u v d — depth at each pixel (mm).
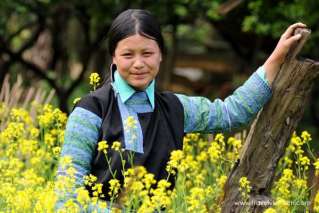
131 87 4094
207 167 5469
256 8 7949
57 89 10711
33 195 4281
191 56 16453
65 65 13133
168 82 13438
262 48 10656
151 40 4039
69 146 4035
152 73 4070
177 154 3914
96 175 4082
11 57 10875
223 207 4355
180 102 4211
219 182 4820
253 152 4297
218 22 10148
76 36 14133
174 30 10492
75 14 10891
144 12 4094
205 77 17062
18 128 5223
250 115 4230
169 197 4211
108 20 10008
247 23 8070
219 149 5203
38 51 13656
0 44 10703
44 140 5570
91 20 10953
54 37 12375
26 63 10953
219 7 8609
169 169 3975
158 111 4133
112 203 4016
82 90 13414
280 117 4219
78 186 3996
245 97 4191
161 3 9656
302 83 4188
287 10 7781
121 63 4047
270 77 4203
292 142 4844
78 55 14461
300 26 4156
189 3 9461
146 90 4117
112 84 4156
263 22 8062
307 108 12320
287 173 4574
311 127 11820
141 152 4031
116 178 4027
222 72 16156
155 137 4078
